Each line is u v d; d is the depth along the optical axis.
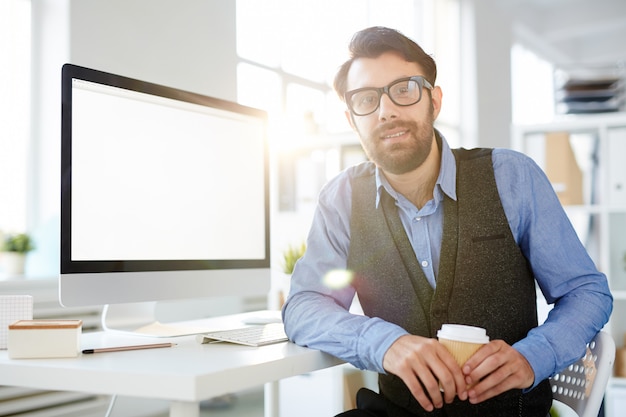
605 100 3.46
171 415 0.88
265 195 1.58
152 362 0.95
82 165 1.21
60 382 0.93
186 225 1.39
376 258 1.30
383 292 1.29
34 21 2.56
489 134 5.46
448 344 0.99
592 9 7.31
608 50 8.32
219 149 1.47
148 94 1.33
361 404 1.37
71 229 1.18
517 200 1.27
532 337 1.10
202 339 1.20
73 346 1.03
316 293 1.28
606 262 3.14
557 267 1.24
